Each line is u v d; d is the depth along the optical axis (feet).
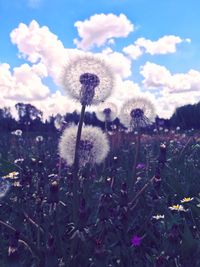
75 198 0.72
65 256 0.64
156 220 0.84
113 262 0.69
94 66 0.76
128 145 1.82
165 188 1.09
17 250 0.56
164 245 0.69
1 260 0.67
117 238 0.73
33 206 0.88
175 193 1.05
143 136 2.22
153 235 0.76
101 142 0.81
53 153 1.72
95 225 0.73
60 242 0.65
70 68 0.75
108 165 1.25
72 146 0.81
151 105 1.02
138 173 1.18
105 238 0.69
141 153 1.66
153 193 0.85
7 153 1.97
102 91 0.74
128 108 1.02
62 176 1.13
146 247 0.74
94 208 0.85
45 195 0.89
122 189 0.75
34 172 1.07
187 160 1.48
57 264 0.57
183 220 0.84
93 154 0.80
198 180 1.18
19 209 0.86
